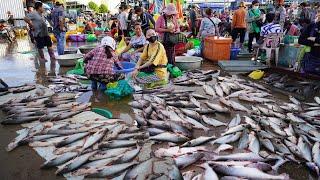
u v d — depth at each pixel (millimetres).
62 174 3396
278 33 8492
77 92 6453
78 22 23188
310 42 6883
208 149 3875
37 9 9977
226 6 26875
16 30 21812
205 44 10273
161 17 8289
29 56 11664
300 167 3547
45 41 10258
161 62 6961
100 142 4066
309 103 5715
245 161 3504
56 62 10219
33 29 9984
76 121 4840
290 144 3941
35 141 4113
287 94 6328
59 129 4406
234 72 8352
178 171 3174
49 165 3535
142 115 5008
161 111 5109
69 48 12797
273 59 8500
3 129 4641
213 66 9289
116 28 15078
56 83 7180
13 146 3980
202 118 4934
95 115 5102
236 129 4305
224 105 5668
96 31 18703
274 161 3547
